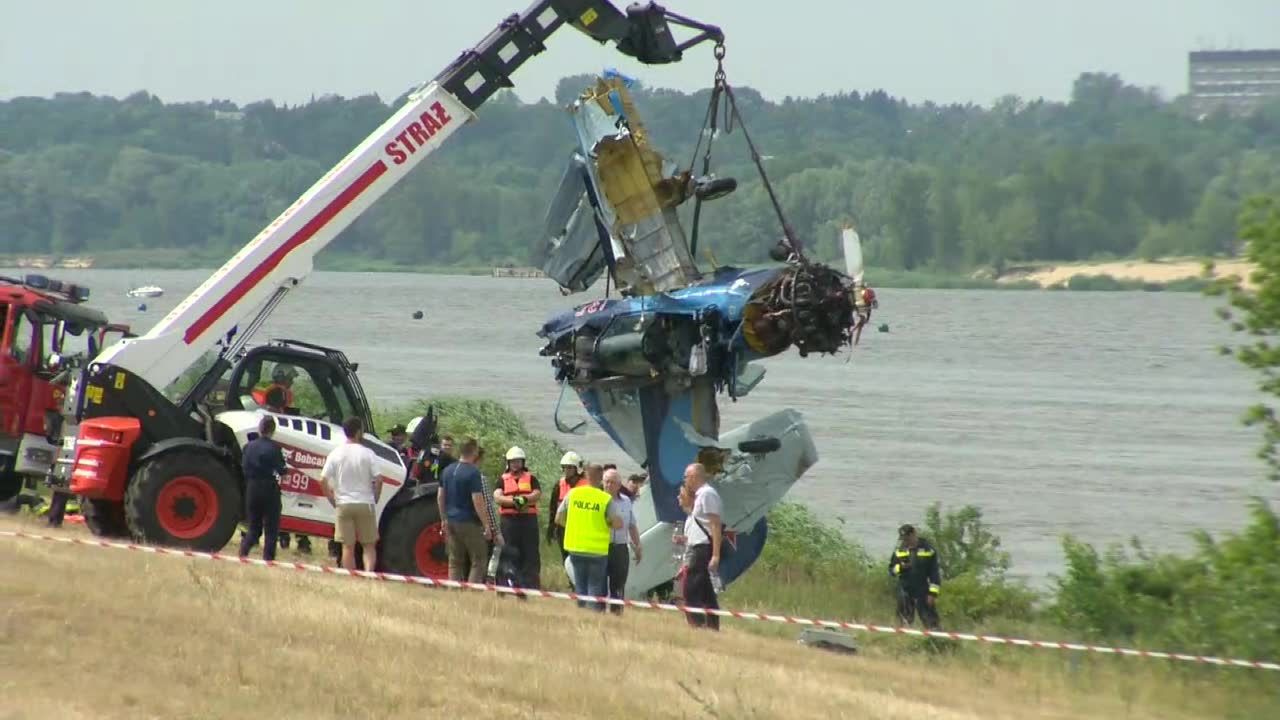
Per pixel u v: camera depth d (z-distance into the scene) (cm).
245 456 7394
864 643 8288
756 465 9844
